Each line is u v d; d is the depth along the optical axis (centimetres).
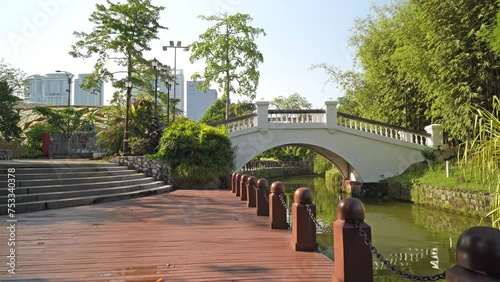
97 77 2031
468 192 967
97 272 316
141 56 2031
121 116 1622
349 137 1548
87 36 1939
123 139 1464
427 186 1194
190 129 1364
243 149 1474
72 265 337
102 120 2667
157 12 2053
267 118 1500
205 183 1324
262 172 2967
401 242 709
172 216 652
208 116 3534
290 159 3938
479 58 1093
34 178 804
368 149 1553
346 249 244
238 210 740
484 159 400
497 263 127
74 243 430
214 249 406
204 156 1323
